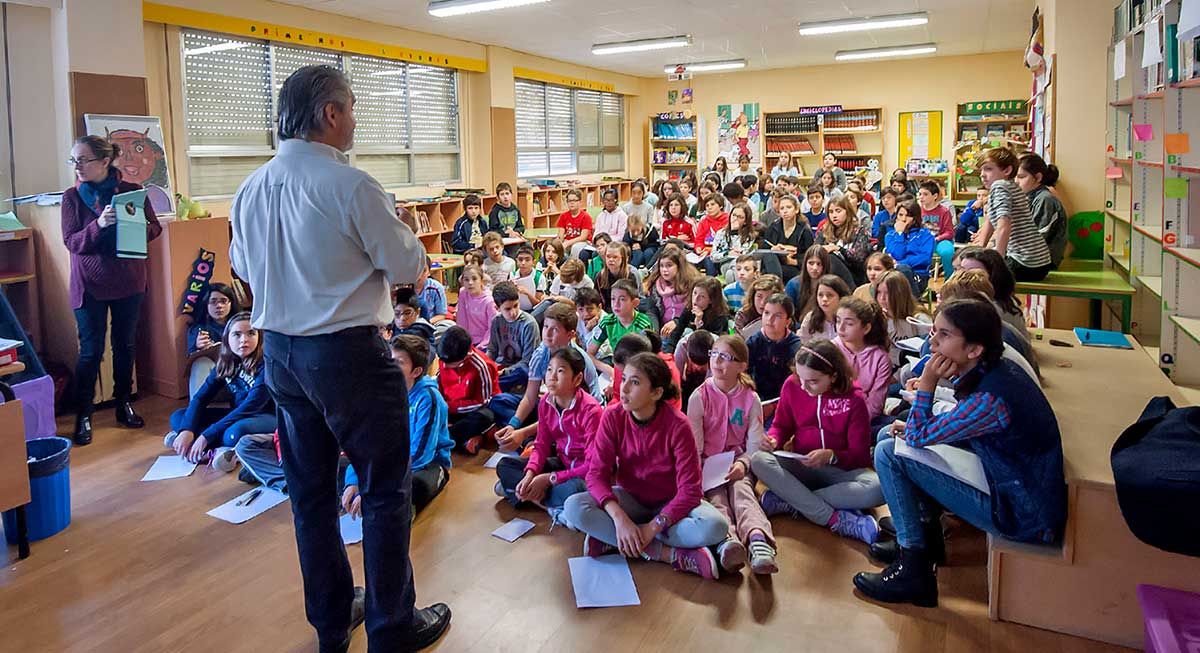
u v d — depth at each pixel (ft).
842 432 9.30
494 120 31.12
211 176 20.52
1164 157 10.66
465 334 12.07
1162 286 11.07
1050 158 16.99
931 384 7.13
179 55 19.29
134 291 13.19
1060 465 6.77
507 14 24.50
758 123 42.65
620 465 8.75
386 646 6.52
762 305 12.59
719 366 9.52
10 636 7.30
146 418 13.85
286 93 6.11
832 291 12.03
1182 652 5.65
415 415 10.24
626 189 42.70
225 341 11.76
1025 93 37.19
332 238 5.93
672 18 26.05
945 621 7.22
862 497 8.91
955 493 7.25
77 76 14.78
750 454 9.41
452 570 8.36
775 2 23.81
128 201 12.69
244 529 9.52
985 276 10.03
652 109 45.68
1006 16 27.07
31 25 14.69
